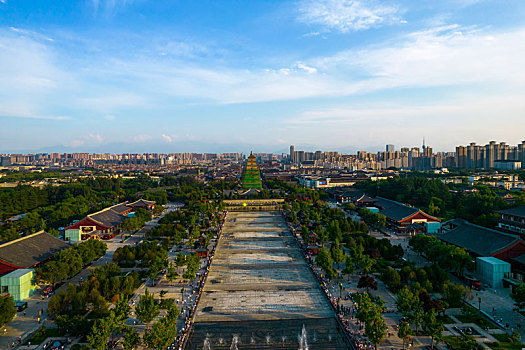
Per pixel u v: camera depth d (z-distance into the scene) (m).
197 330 68.31
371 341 58.78
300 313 75.44
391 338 64.12
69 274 93.25
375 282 81.50
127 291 80.75
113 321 60.72
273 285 92.12
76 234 137.38
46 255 101.00
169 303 68.56
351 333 65.19
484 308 76.00
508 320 70.44
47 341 63.34
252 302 81.31
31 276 86.56
